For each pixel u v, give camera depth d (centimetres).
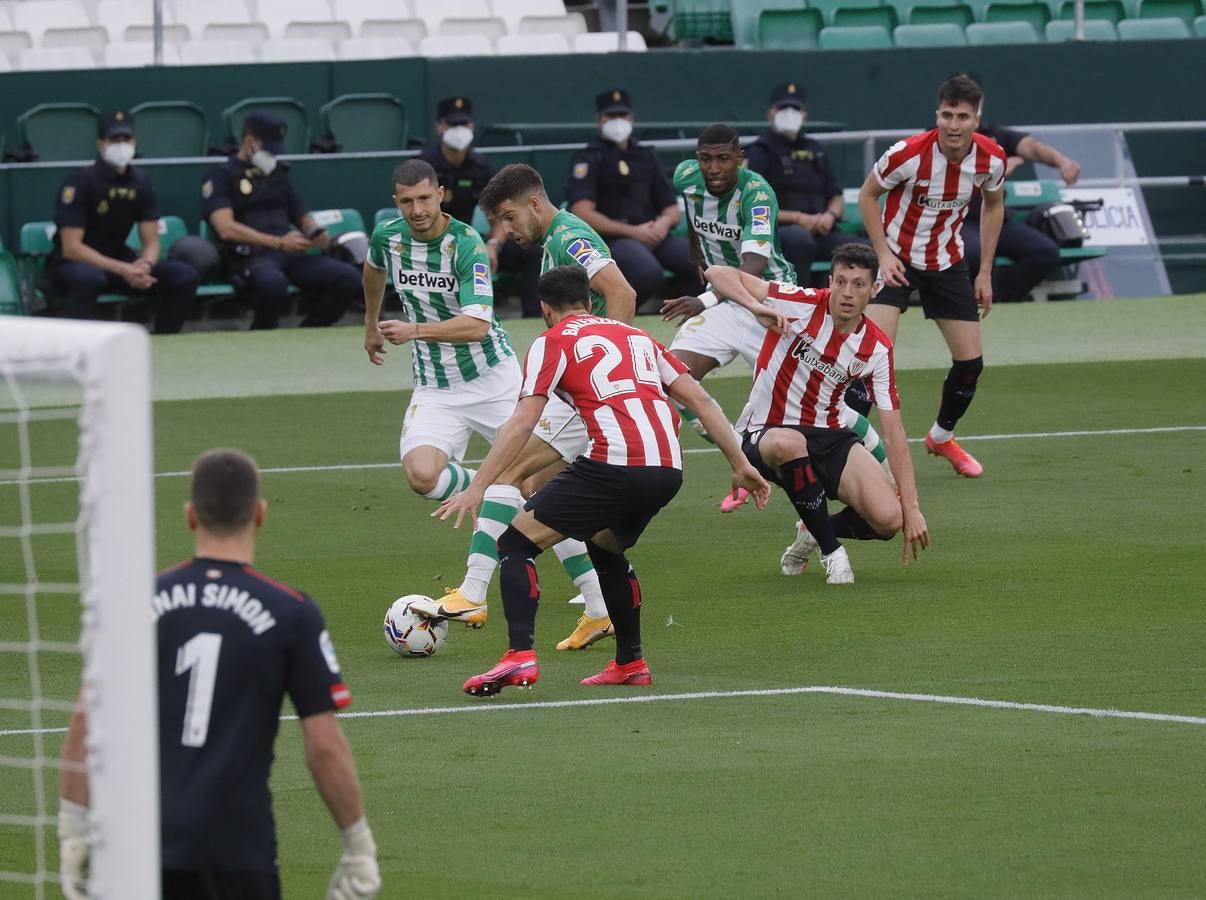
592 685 2336
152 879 1127
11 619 2748
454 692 2317
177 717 1227
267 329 6216
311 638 1238
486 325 2833
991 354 5762
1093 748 1984
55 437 4381
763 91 7125
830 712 2167
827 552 2898
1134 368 5338
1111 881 1573
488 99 6969
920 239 3706
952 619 2638
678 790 1873
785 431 2889
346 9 7938
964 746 2006
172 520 3553
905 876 1597
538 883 1603
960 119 3584
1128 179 7044
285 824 1800
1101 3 8175
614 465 2248
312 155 6394
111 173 5828
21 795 1917
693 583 2952
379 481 3919
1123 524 3303
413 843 1723
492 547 2520
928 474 3888
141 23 7656
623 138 6122
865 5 7944
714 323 3653
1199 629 2530
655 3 8269
